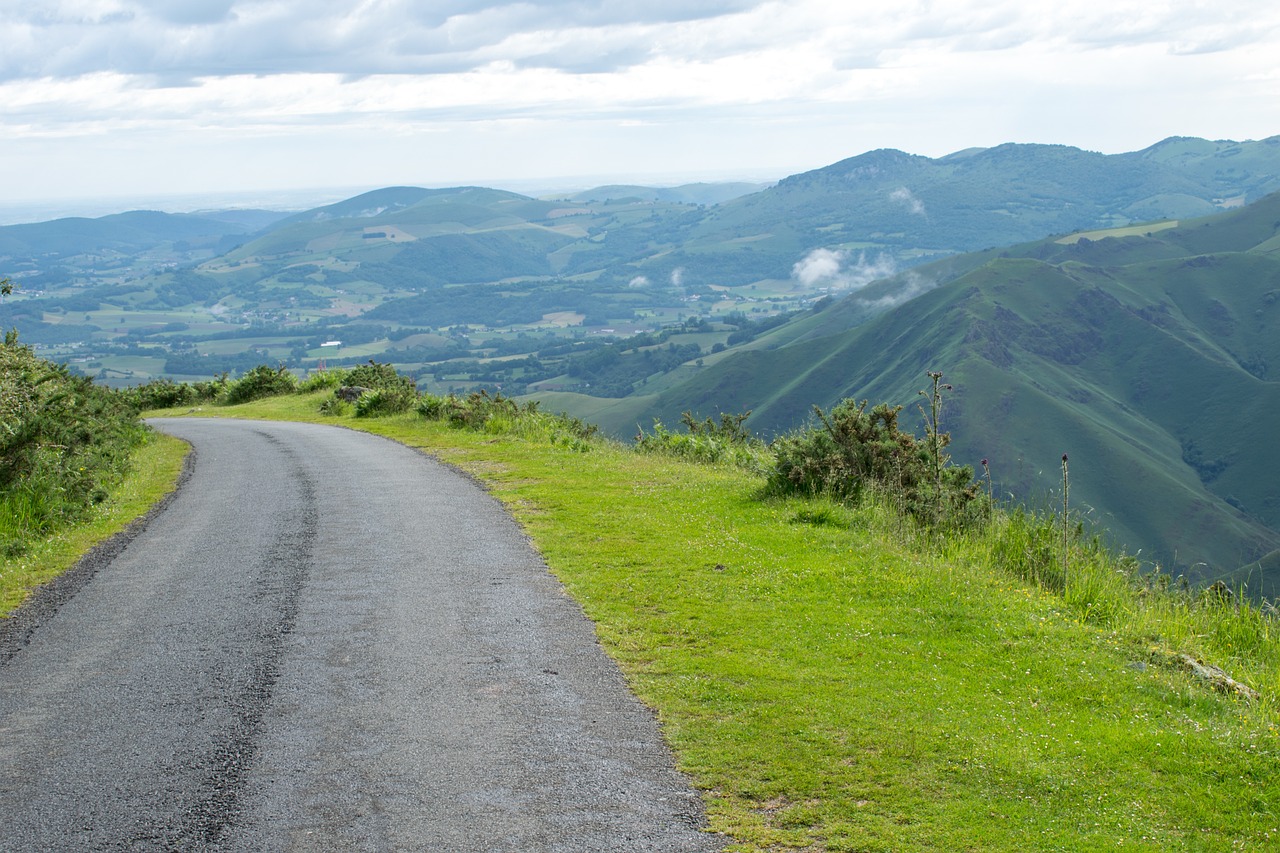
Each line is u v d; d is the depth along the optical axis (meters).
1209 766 5.36
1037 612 8.16
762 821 4.83
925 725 5.88
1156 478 151.88
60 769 5.56
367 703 6.43
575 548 10.58
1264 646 7.87
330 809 5.02
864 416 13.09
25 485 13.25
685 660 7.06
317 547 11.36
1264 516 150.25
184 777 5.42
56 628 8.38
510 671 6.95
